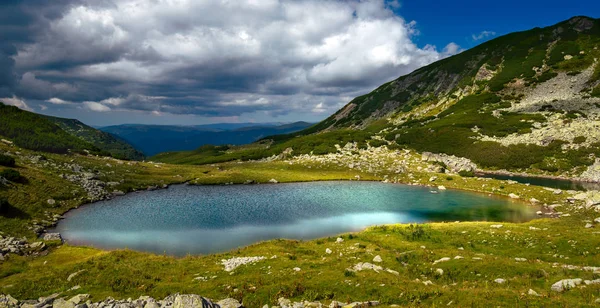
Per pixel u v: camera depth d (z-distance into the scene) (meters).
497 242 38.81
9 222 49.69
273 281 25.27
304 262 31.47
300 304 19.84
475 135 140.25
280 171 122.50
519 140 127.88
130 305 18.70
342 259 32.56
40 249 40.12
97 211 67.00
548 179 102.25
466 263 28.03
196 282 26.92
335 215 65.88
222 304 20.22
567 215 59.03
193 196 85.12
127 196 84.06
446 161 126.50
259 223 59.62
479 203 75.12
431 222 58.84
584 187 88.81
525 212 65.94
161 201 78.38
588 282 19.03
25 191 62.84
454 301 17.83
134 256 36.69
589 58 177.50
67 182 78.38
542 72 183.88
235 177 109.25
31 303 21.33
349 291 21.81
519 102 165.62
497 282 22.39
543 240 37.28
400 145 150.25
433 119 183.00
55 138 141.88
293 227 57.12
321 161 134.50
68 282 27.69
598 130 118.38
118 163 121.81
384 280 23.33
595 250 32.19
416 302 18.58
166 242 48.44
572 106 143.88
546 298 16.81
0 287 27.03
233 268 30.91
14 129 135.25
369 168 122.44
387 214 66.56
